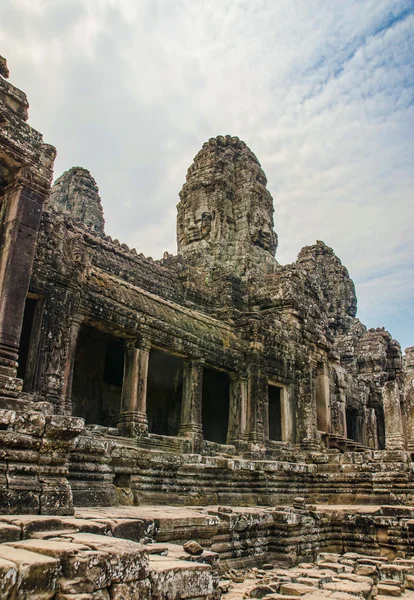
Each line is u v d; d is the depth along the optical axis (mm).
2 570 4676
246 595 8828
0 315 10188
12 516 7117
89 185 42094
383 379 42750
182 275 27703
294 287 28969
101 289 16984
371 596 9953
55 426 8516
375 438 38625
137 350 18000
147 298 19547
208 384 27328
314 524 15125
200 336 20844
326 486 20953
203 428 26766
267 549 13445
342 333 53594
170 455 15453
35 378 14070
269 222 36281
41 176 11453
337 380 32938
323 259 57375
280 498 19469
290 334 27141
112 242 25297
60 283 15336
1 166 11312
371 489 19984
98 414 22406
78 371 21859
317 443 25984
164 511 11812
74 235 16812
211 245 34500
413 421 24875
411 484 19219
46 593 4965
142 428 17297
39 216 11391
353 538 15703
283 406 25531
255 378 23188
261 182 37719
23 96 11438
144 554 5863
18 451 8109
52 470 8398
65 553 5320
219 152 38094
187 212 36219
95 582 5195
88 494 12094
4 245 10852
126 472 13969
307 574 11141
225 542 11945
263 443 22594
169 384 25828
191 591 6227
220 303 28156
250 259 33562
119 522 7824
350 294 56250
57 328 14922
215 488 17078
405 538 14875
